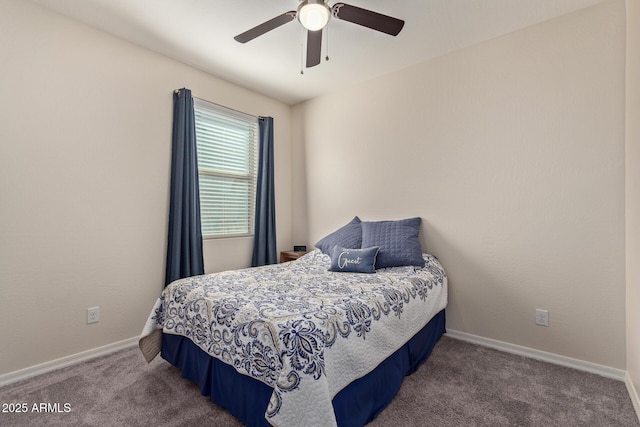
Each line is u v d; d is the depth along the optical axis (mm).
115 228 2443
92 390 1841
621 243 1982
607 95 2033
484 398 1754
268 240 3580
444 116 2730
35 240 2061
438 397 1764
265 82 3312
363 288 1972
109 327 2406
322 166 3662
